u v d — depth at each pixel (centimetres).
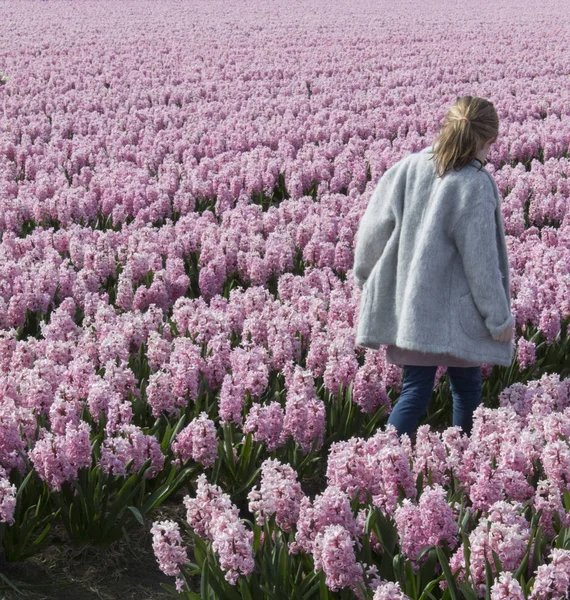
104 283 732
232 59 2642
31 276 686
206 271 711
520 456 388
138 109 1831
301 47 2944
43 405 465
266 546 353
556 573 303
